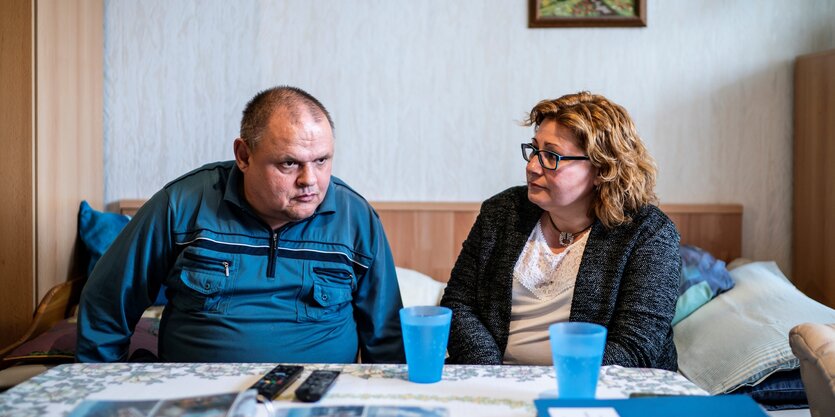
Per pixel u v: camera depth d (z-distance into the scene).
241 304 1.51
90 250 2.55
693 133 2.74
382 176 2.80
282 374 1.10
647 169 1.61
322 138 1.43
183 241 1.54
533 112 1.64
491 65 2.75
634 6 2.71
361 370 1.17
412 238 2.76
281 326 1.51
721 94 2.73
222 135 2.79
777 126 2.73
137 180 2.80
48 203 2.43
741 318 2.08
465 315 1.61
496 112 2.76
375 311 1.64
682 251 2.39
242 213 1.54
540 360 1.56
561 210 1.60
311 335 1.53
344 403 1.01
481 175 2.79
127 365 1.19
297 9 2.75
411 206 2.74
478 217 1.76
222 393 0.98
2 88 2.33
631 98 2.74
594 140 1.51
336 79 2.77
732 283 2.31
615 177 1.54
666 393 1.07
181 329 1.53
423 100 2.77
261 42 2.76
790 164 2.73
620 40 2.73
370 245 1.63
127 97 2.77
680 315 2.24
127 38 2.76
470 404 1.01
